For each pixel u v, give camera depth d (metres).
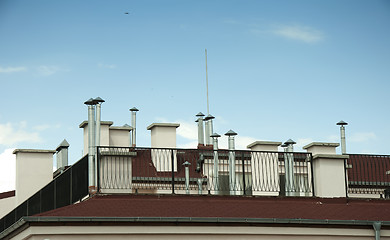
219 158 31.02
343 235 21.89
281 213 22.02
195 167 30.64
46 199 24.92
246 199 22.52
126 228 19.97
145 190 28.50
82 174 22.83
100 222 19.77
